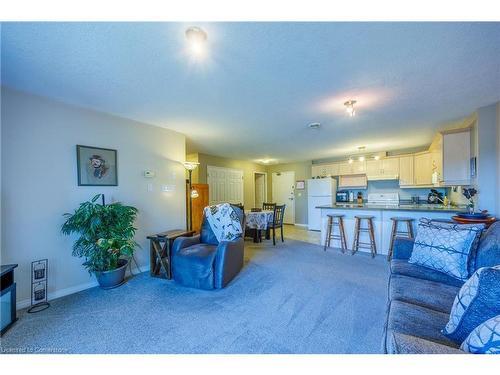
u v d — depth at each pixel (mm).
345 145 4961
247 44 1520
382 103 2598
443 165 3227
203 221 3281
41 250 2295
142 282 2773
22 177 2191
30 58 1658
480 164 2691
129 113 2854
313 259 3662
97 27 1340
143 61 1721
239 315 1981
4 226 2080
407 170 5246
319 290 2482
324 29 1378
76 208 2549
